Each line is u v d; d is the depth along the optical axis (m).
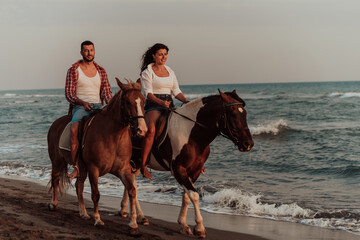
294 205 8.63
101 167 5.78
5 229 5.27
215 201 9.33
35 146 20.41
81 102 6.21
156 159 6.21
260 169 13.88
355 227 7.32
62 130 6.67
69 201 8.83
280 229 7.19
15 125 33.59
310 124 30.06
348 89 110.62
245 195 9.96
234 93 5.65
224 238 6.58
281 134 24.31
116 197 9.62
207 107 5.74
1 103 75.62
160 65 6.39
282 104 51.84
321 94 80.19
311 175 12.77
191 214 8.19
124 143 5.74
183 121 5.89
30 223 5.75
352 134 22.86
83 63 6.52
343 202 9.26
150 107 6.28
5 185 10.85
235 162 15.24
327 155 16.52
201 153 5.87
